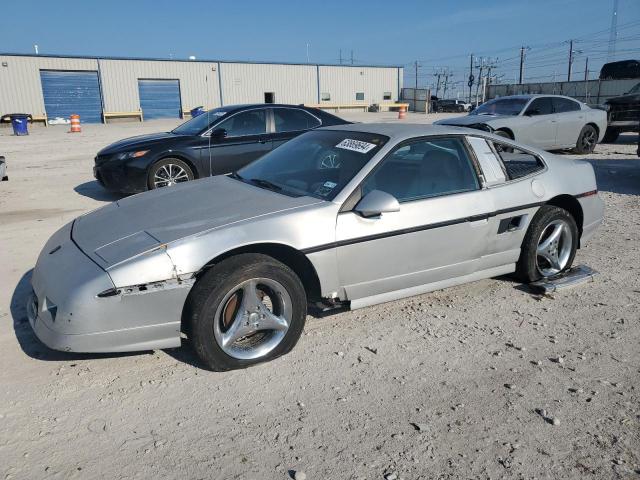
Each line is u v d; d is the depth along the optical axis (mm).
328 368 3453
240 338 3371
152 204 3947
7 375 3311
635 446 2744
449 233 4047
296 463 2605
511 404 3088
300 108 9430
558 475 2547
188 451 2682
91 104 41188
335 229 3588
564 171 4875
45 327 3143
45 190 9539
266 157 4719
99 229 3646
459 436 2814
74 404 3037
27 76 38562
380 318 4172
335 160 4074
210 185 4289
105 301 3041
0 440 2740
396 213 3812
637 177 10320
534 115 12961
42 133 27016
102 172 8344
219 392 3172
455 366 3492
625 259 5531
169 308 3180
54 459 2613
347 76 52656
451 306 4406
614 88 30859
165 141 8477
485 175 4320
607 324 4086
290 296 3461
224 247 3254
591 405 3084
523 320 4160
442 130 4242
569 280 4797
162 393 3152
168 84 44031
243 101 47594
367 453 2682
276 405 3061
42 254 3719
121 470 2547
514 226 4516
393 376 3371
